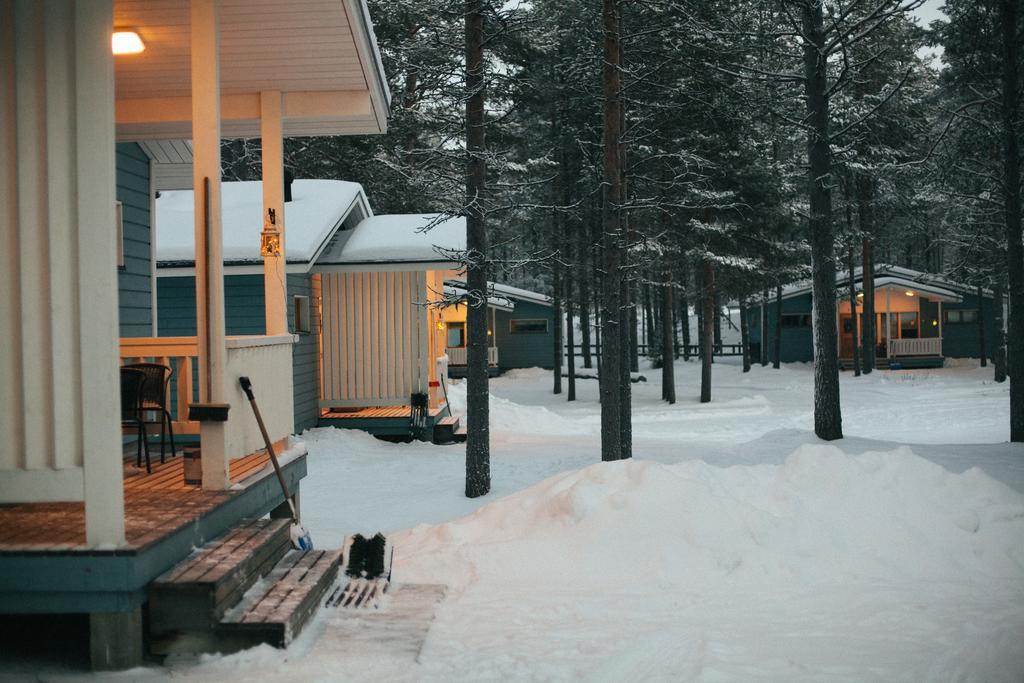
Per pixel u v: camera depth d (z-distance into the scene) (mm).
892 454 7859
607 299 12969
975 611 5461
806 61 15484
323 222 16859
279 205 8430
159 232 16781
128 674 4465
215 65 6320
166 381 7797
